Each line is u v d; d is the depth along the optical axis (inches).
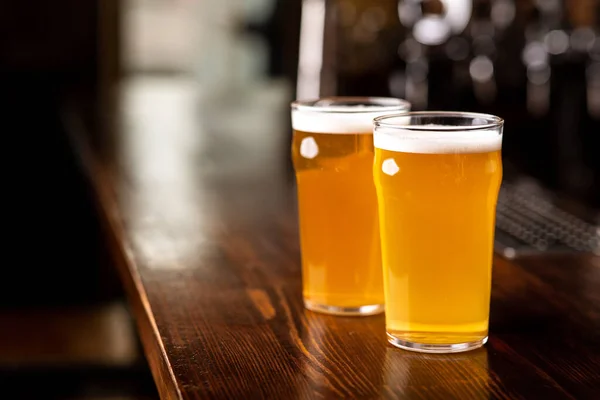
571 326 44.3
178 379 37.3
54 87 185.0
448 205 38.4
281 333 43.4
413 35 97.3
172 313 46.6
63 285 161.8
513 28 103.8
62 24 186.2
